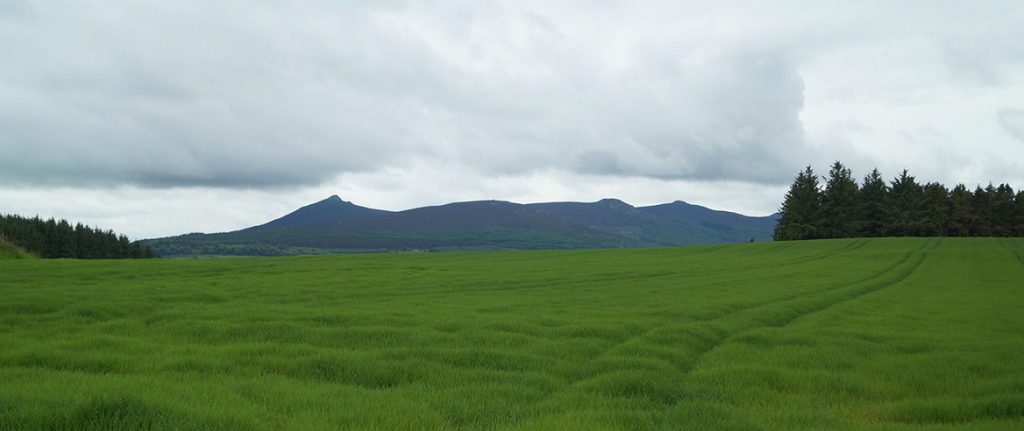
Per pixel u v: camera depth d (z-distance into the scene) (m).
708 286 37.00
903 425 10.14
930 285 40.84
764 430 9.62
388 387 12.38
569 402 11.32
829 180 133.12
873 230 133.88
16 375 12.20
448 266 54.69
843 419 10.55
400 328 18.69
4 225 132.00
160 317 21.02
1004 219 135.12
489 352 15.17
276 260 61.09
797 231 130.50
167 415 9.08
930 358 15.73
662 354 15.73
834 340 18.47
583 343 17.06
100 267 43.53
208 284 33.72
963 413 10.86
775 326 22.75
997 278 46.91
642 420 10.09
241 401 10.52
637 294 31.86
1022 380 12.98
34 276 35.56
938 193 136.50
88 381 11.66
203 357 14.39
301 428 9.01
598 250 90.50
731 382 13.20
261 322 19.44
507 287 35.84
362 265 54.00
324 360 14.07
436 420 9.84
